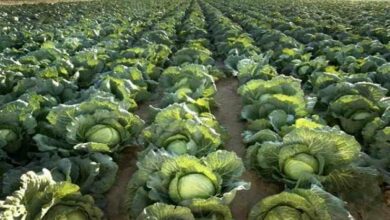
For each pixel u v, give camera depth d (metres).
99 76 9.53
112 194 5.93
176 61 11.94
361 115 6.48
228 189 4.46
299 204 4.00
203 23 21.77
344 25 19.59
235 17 26.03
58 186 4.08
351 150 4.62
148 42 14.65
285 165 4.84
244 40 14.05
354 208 4.91
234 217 5.36
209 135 5.35
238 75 9.95
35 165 5.39
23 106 6.43
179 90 7.90
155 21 24.72
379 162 5.38
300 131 4.69
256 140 5.69
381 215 5.19
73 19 24.75
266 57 11.16
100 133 5.76
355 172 4.80
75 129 5.69
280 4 41.12
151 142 5.65
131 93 8.54
